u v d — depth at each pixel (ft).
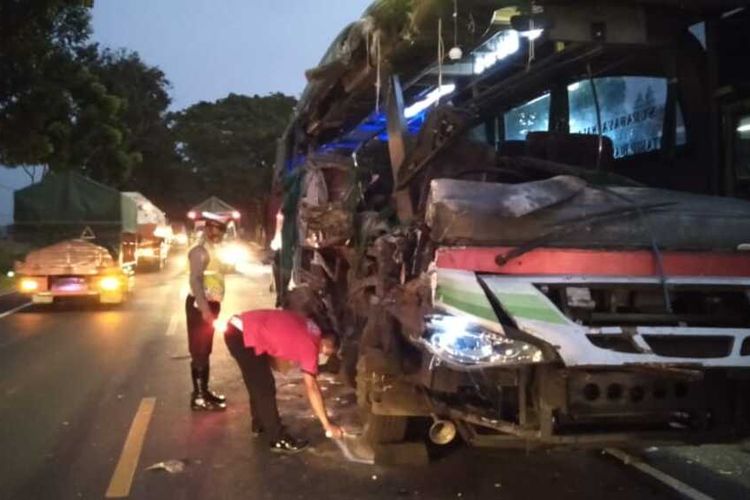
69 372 32.76
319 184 28.99
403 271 18.98
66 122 83.61
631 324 16.08
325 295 25.96
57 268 55.72
